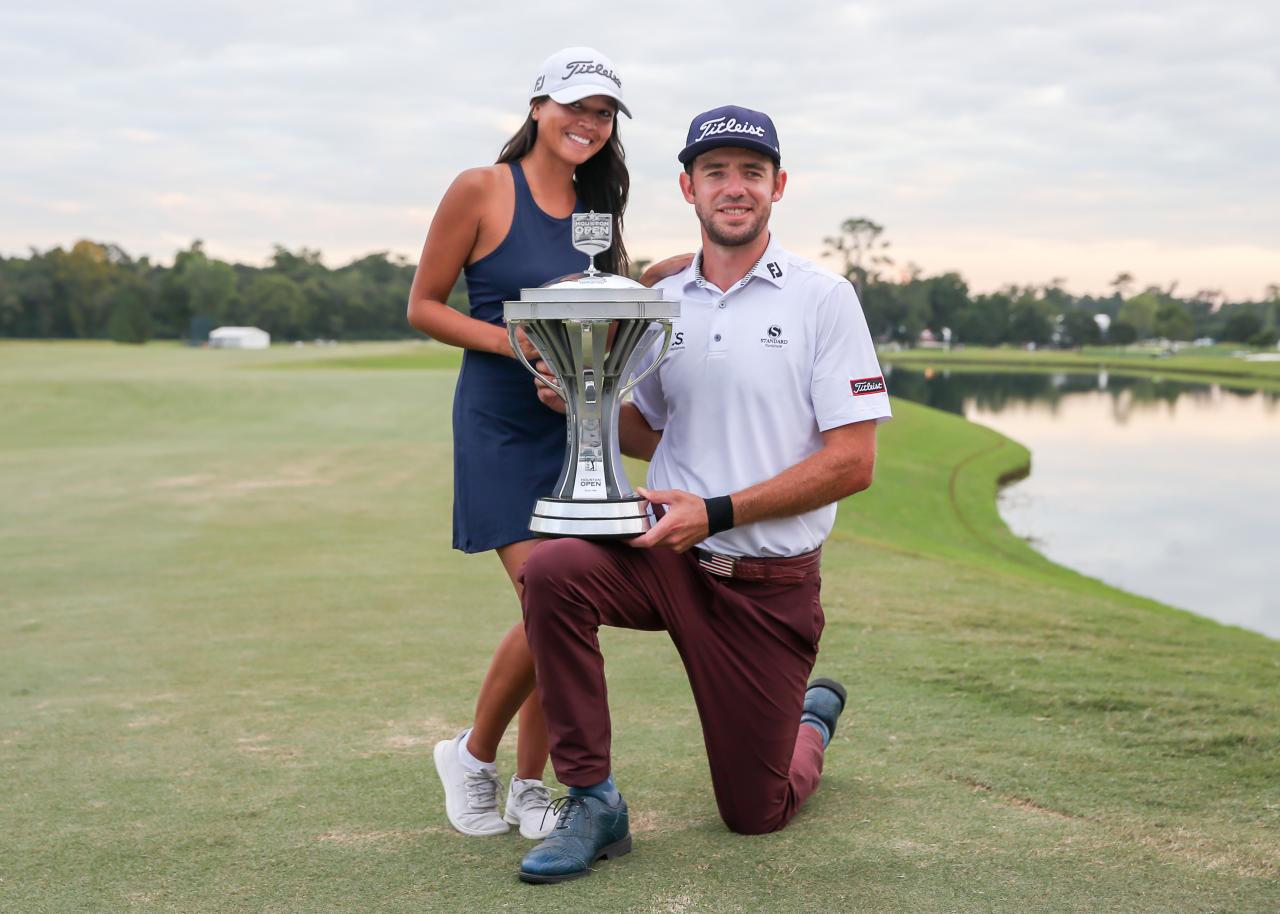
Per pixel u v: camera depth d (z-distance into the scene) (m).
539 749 2.74
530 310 2.47
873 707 3.85
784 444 2.67
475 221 2.78
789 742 2.59
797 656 2.60
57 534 8.94
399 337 141.75
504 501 2.79
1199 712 3.75
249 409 23.58
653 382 2.86
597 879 2.36
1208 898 2.22
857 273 123.94
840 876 2.34
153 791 3.08
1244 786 2.94
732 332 2.65
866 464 2.63
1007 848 2.49
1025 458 34.84
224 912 2.25
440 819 2.82
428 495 11.28
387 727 3.72
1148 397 78.69
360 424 20.47
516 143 2.85
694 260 2.75
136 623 5.71
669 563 2.57
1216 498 27.11
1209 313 199.50
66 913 2.27
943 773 3.08
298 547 8.28
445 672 4.54
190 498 11.09
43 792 3.08
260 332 123.38
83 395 25.31
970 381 100.12
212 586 6.75
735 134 2.53
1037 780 3.00
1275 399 75.81
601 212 2.95
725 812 2.63
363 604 6.12
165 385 27.53
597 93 2.68
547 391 2.72
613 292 2.45
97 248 140.00
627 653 4.73
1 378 30.94
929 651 4.80
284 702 4.09
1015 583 7.28
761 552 2.58
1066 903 2.20
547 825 2.61
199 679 4.50
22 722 3.88
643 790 2.99
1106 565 18.16
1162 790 2.90
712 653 2.56
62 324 128.75
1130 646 5.17
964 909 2.17
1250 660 4.98
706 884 2.32
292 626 5.56
